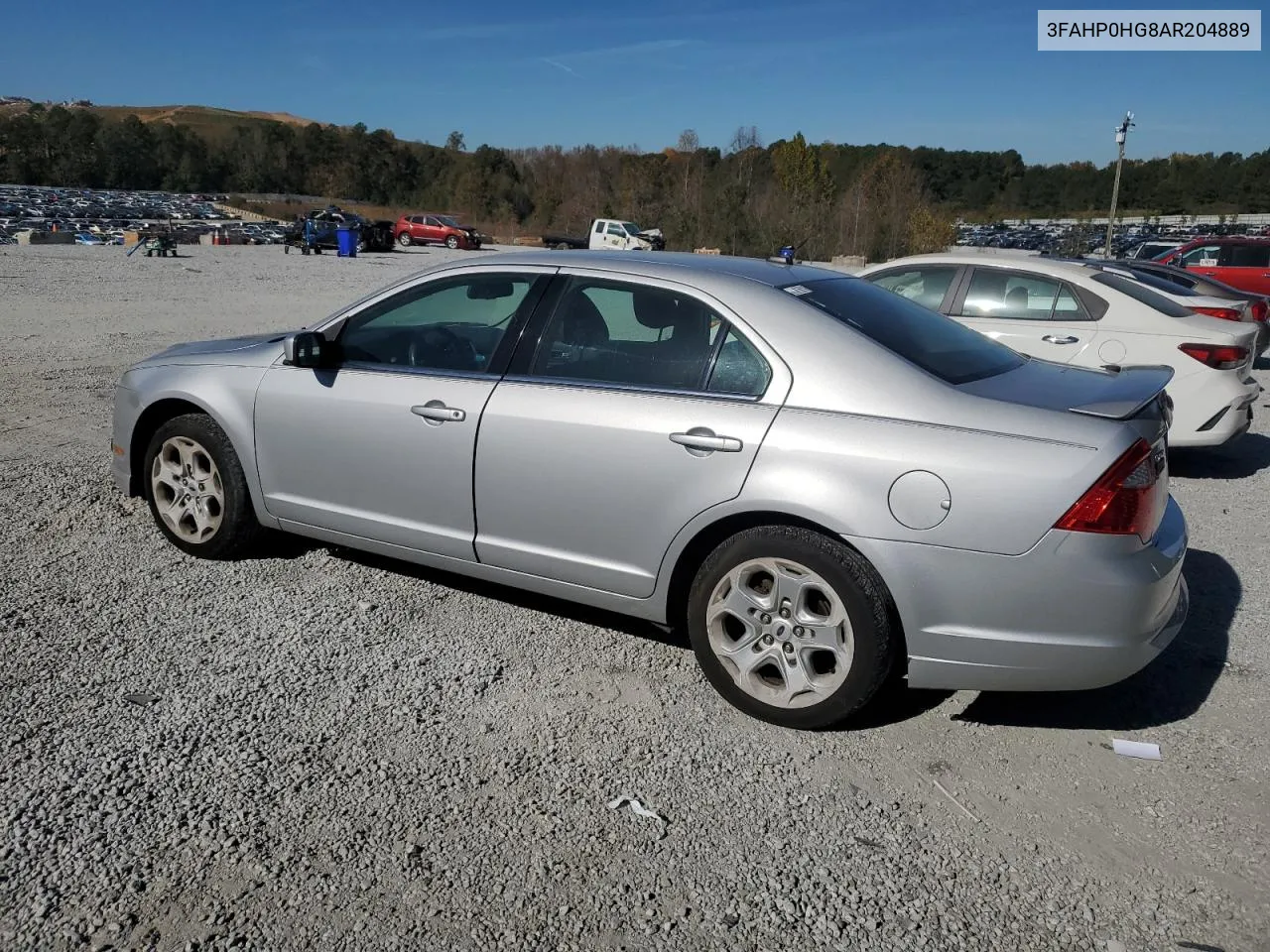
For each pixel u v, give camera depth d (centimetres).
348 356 449
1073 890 272
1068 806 311
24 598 436
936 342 379
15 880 261
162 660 385
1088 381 375
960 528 316
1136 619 317
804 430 337
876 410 335
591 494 374
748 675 356
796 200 5075
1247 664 414
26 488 590
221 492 475
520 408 389
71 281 2153
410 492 421
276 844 280
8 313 1506
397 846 281
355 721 347
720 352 364
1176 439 750
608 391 377
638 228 4728
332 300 1930
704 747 340
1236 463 807
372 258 3744
